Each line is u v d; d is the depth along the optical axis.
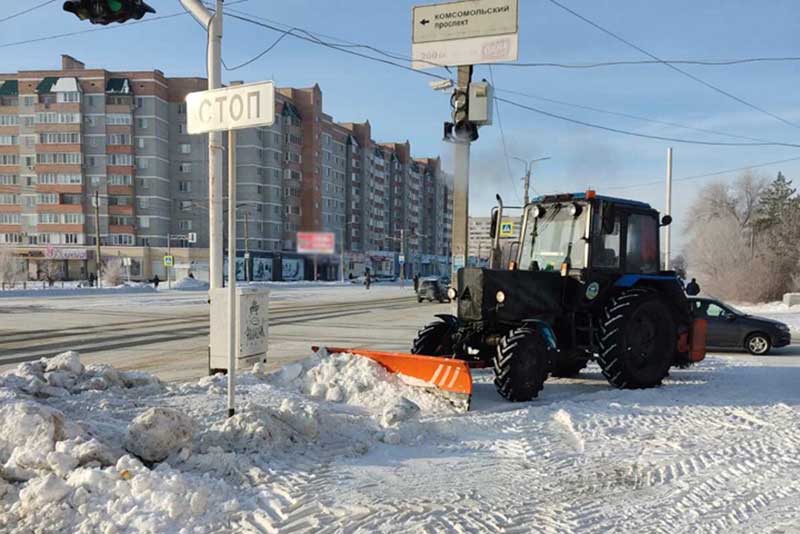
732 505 4.07
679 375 9.64
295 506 3.76
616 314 7.88
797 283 32.34
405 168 112.75
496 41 10.21
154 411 4.31
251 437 4.70
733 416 6.56
